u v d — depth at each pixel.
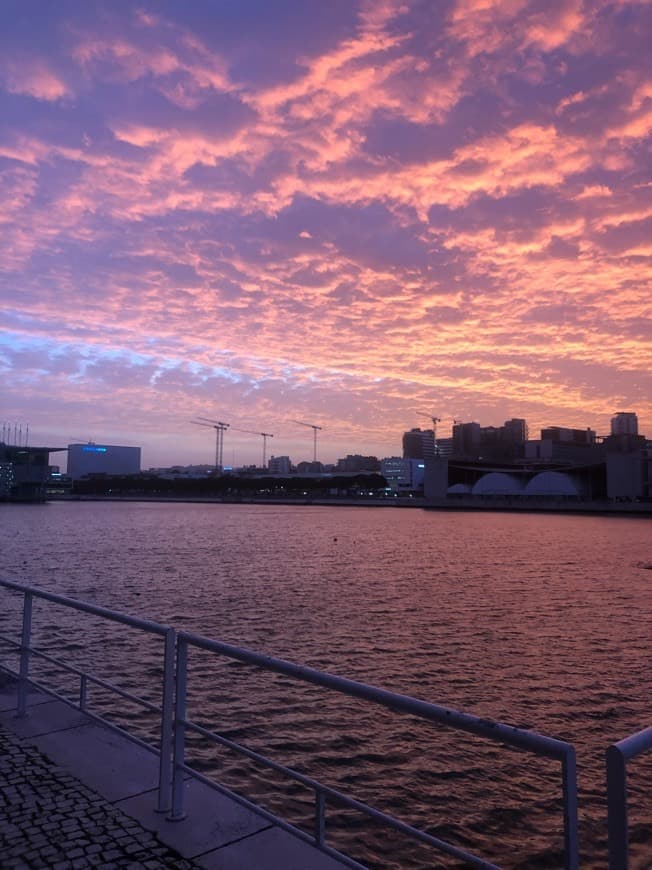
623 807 2.49
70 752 5.48
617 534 91.00
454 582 40.38
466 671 19.58
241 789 11.58
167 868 3.78
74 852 3.94
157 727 14.33
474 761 12.85
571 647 22.72
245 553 59.53
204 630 25.17
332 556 57.09
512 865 9.34
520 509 191.75
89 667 18.97
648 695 17.39
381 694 3.31
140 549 63.31
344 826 10.21
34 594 6.36
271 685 17.48
